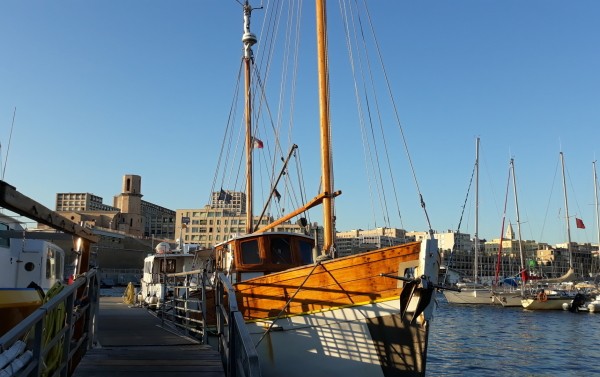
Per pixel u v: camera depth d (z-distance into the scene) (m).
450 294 58.12
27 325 4.42
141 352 9.47
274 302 10.74
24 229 10.98
